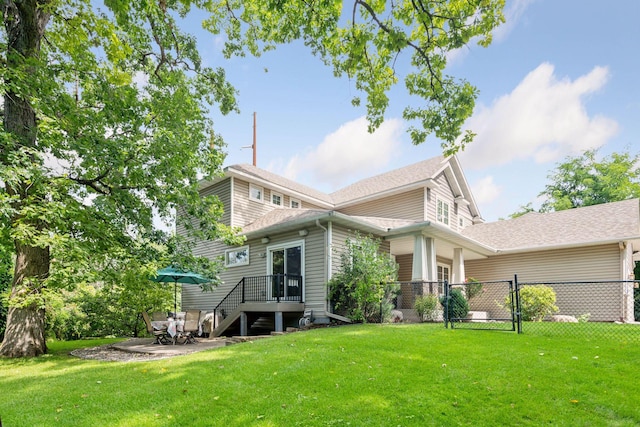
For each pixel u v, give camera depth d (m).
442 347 6.50
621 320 13.34
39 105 7.88
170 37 11.32
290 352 6.48
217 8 11.02
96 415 4.10
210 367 5.83
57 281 7.71
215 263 12.05
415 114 8.45
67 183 8.09
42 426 3.83
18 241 8.21
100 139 8.52
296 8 7.52
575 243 14.24
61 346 10.88
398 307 14.02
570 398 4.23
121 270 9.15
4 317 12.18
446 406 4.11
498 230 18.47
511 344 6.65
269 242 13.79
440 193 18.34
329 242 11.62
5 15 8.07
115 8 5.60
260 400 4.39
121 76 8.47
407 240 13.91
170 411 4.16
